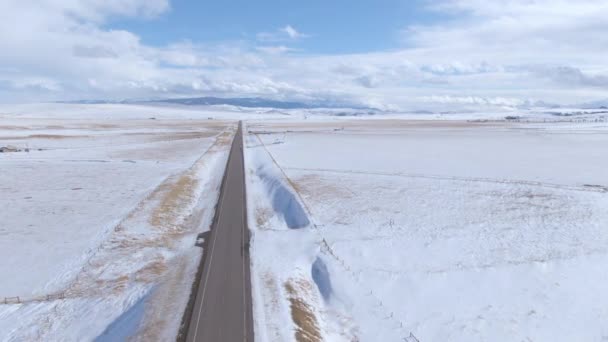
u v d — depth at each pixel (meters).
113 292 19.11
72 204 33.94
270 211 32.88
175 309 16.83
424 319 17.64
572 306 18.61
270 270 20.83
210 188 40.94
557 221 29.19
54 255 23.31
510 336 16.53
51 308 17.77
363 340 16.17
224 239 25.38
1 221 29.48
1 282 20.08
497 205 33.19
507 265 22.36
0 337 15.59
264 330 15.26
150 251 24.05
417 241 25.67
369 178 43.81
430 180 42.62
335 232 27.12
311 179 43.31
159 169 50.62
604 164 52.66
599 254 23.64
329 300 19.23
